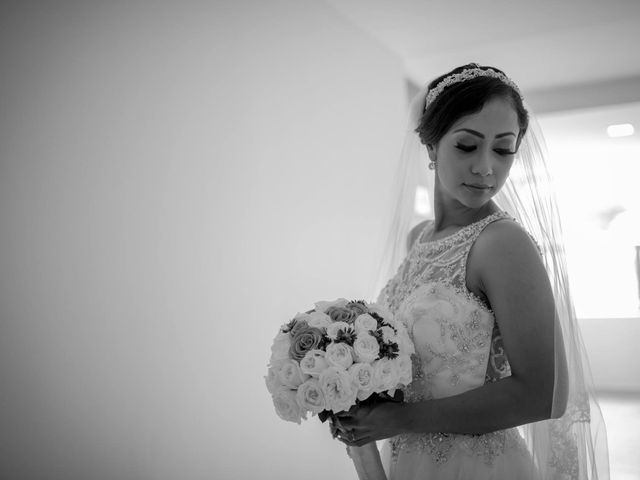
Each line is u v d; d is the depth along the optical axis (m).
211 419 2.96
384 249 1.89
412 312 1.43
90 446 2.33
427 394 1.41
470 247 1.39
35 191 2.17
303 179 3.87
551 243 1.49
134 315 2.54
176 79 2.82
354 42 4.73
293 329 1.37
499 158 1.37
